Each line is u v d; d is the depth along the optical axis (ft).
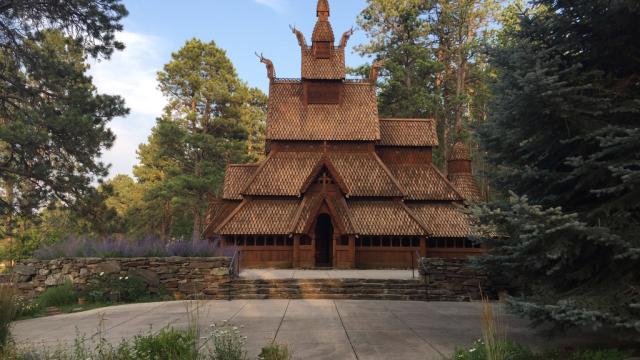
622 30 33.04
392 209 101.86
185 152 191.01
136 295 58.59
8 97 89.35
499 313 48.85
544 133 32.60
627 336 27.78
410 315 47.62
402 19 183.21
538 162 34.94
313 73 117.91
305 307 52.54
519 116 32.55
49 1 81.51
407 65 178.09
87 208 94.94
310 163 111.45
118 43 89.51
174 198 170.91
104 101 90.68
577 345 33.47
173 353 27.04
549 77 28.40
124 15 89.51
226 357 27.35
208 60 190.60
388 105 175.63
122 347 27.94
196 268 62.90
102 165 92.73
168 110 196.13
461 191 114.73
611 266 29.91
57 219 131.13
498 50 34.47
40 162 86.84
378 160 111.24
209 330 39.09
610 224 29.60
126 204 248.52
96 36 87.15
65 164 91.09
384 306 53.88
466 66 188.14
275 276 73.92
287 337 36.70
